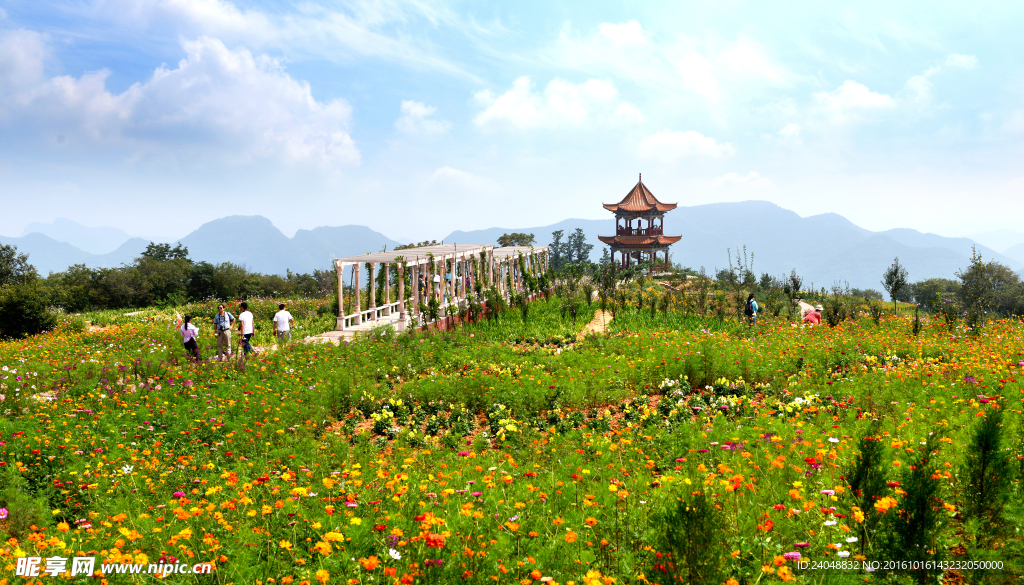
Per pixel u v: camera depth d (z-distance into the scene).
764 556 3.96
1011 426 6.04
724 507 4.78
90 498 5.99
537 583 3.84
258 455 7.52
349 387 11.10
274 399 10.22
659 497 5.07
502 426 8.27
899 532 3.65
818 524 4.38
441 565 3.92
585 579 3.74
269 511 4.72
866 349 13.34
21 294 25.45
